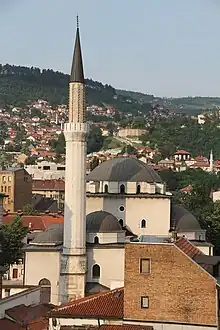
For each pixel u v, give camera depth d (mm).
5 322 77875
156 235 116375
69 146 107438
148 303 60500
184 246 80000
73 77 108812
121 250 109750
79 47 110938
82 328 60188
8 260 121375
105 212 114438
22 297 91250
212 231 143250
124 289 61594
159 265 60531
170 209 119438
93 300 64625
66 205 107375
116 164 123375
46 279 110812
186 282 59906
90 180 122125
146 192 119938
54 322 62969
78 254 106562
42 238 112688
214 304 59375
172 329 59812
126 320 60688
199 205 180875
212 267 72500
